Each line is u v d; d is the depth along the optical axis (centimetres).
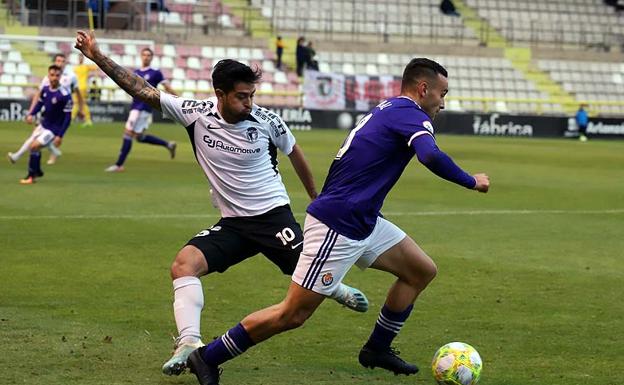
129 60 7969
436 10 9375
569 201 3406
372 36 9056
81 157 4609
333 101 7838
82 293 1786
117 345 1434
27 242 2308
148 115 4047
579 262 2208
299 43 8075
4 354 1366
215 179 1338
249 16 8631
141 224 2616
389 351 1323
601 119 8169
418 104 1246
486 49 9094
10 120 7044
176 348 1268
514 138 7812
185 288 1277
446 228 2680
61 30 7812
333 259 1202
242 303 1738
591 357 1425
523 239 2516
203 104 1330
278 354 1416
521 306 1752
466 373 1219
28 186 3381
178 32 8369
